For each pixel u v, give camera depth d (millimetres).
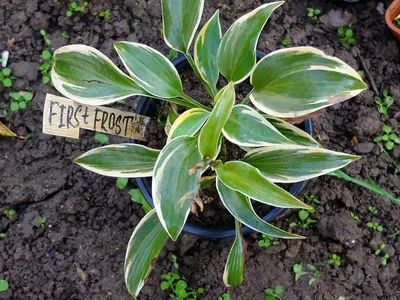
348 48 654
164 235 491
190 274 594
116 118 498
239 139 431
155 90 473
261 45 648
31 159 625
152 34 657
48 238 606
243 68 462
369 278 589
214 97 495
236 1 660
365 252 594
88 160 481
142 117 516
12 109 628
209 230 532
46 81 640
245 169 419
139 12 658
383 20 659
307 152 453
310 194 604
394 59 649
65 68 465
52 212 608
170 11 476
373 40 655
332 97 429
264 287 584
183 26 482
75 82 467
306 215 596
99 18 665
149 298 590
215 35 489
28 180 616
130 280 489
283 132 486
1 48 655
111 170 483
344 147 624
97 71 473
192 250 601
